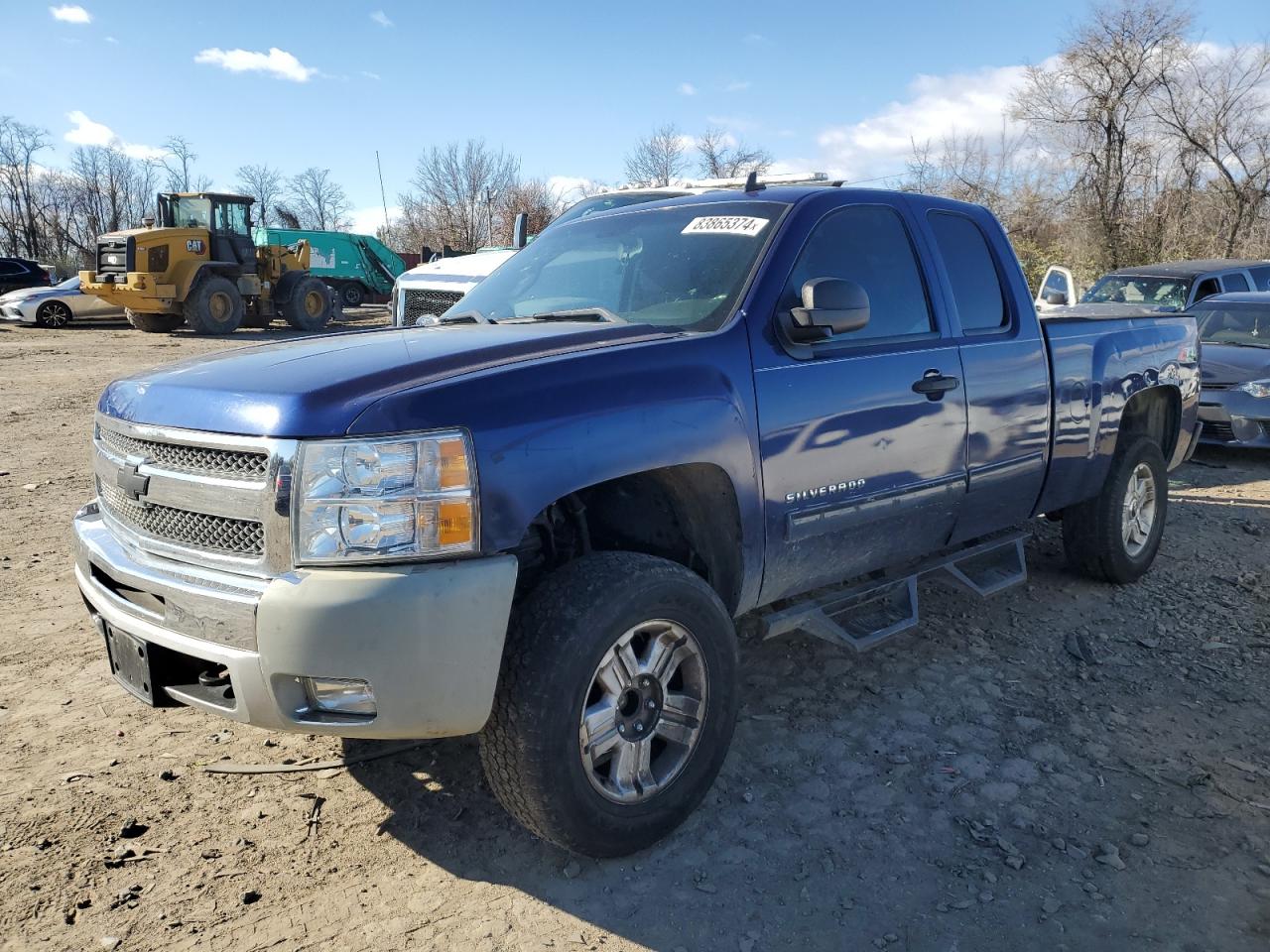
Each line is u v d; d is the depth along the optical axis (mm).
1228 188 25703
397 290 10906
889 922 2572
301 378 2562
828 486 3338
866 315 3246
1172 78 25266
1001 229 4406
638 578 2705
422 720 2408
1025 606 4910
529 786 2562
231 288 22562
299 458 2361
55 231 63719
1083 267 25344
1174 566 5570
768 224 3471
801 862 2824
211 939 2482
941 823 3020
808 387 3240
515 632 2604
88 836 2906
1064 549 5262
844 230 3641
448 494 2398
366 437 2359
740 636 4500
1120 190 26141
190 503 2553
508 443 2484
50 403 11922
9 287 29594
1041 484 4418
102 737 3518
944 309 3912
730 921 2576
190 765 3338
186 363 3074
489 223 43656
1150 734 3596
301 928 2529
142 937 2480
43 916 2553
